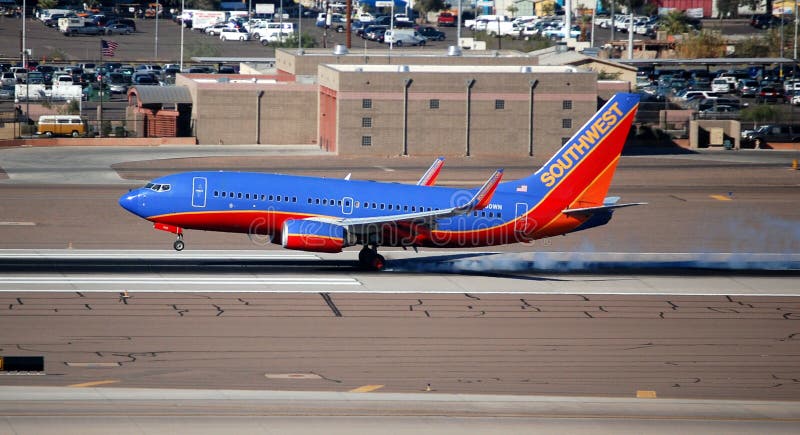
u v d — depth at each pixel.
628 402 164.50
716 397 168.75
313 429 146.88
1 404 153.88
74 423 146.25
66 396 159.12
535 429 150.12
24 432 141.88
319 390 166.50
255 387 167.12
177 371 174.88
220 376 172.62
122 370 174.50
